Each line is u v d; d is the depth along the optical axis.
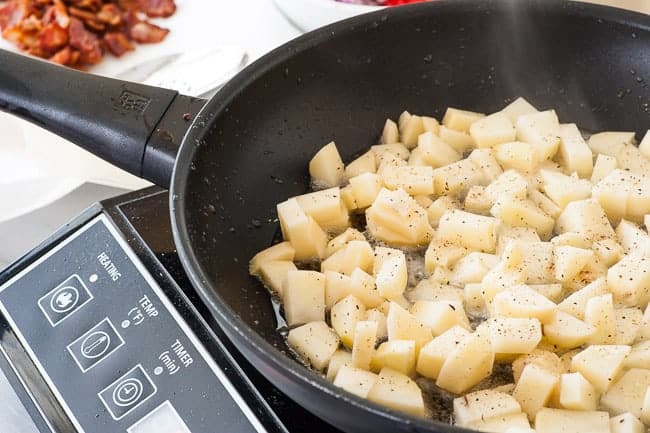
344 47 0.51
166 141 0.46
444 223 0.48
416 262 0.48
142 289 0.47
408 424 0.35
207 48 0.68
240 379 0.44
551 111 0.52
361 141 0.53
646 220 0.48
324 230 0.49
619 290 0.45
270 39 0.69
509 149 0.51
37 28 0.70
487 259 0.47
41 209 0.60
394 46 0.53
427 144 0.51
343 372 0.42
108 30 0.71
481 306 0.46
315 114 0.52
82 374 0.45
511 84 0.54
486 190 0.49
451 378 0.42
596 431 0.40
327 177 0.51
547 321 0.43
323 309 0.45
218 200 0.47
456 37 0.53
